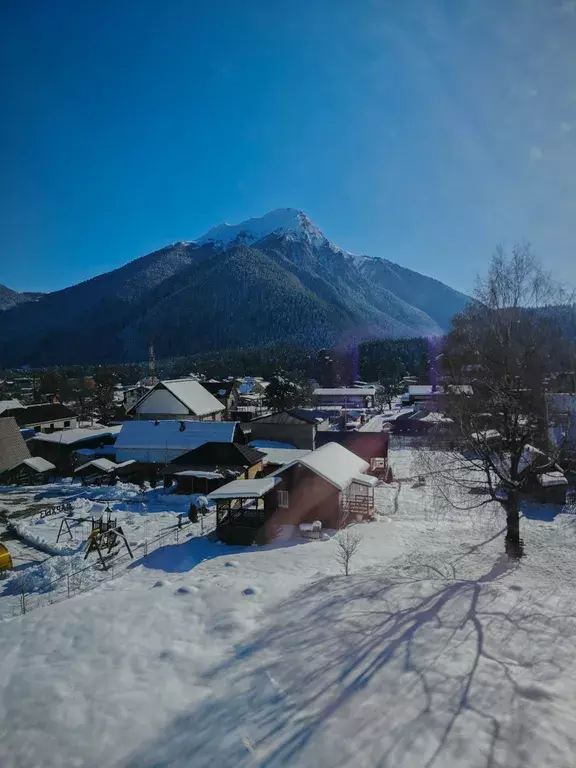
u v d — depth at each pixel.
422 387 99.25
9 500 34.84
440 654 9.40
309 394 104.06
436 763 6.48
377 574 16.16
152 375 125.62
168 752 7.22
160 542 24.30
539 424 21.12
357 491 31.62
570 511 30.09
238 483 26.84
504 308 20.61
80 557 21.12
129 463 43.66
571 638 10.01
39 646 10.90
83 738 7.63
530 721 7.21
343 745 6.98
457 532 26.31
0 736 7.75
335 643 10.20
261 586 14.94
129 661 10.06
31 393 130.50
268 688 8.70
